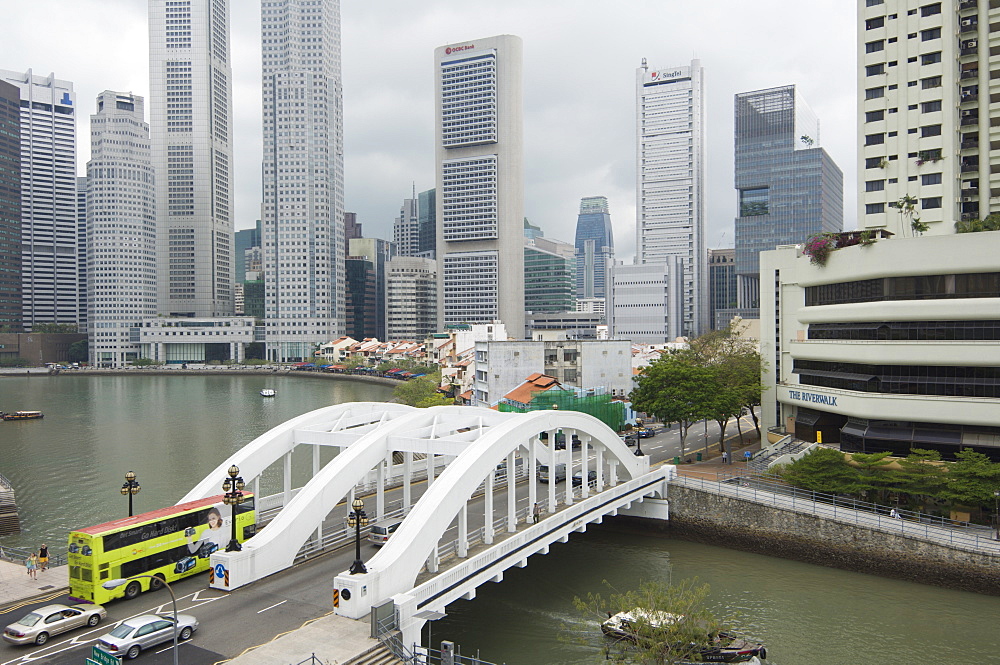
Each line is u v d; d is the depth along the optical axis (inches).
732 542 2377.0
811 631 1712.6
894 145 3348.9
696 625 1348.4
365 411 2363.4
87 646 1267.2
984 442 2239.2
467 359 6259.8
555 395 3727.9
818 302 2913.4
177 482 3277.6
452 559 1633.9
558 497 2325.3
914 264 2321.6
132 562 1491.1
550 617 1795.0
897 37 3344.0
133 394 7342.5
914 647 1631.4
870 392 2453.2
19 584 1633.9
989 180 3169.3
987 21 3176.7
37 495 3068.4
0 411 5767.7
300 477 3361.2
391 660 1231.5
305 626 1315.2
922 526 2065.7
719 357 3607.3
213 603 1440.7
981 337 2223.2
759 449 3344.0
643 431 3836.1
